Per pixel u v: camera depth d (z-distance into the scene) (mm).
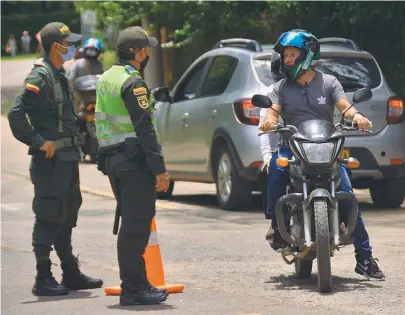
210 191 32156
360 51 25859
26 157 42781
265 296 15344
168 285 15844
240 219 24734
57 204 15695
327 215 15016
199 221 24594
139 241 14711
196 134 27281
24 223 25516
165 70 44688
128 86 14359
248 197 25828
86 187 32938
